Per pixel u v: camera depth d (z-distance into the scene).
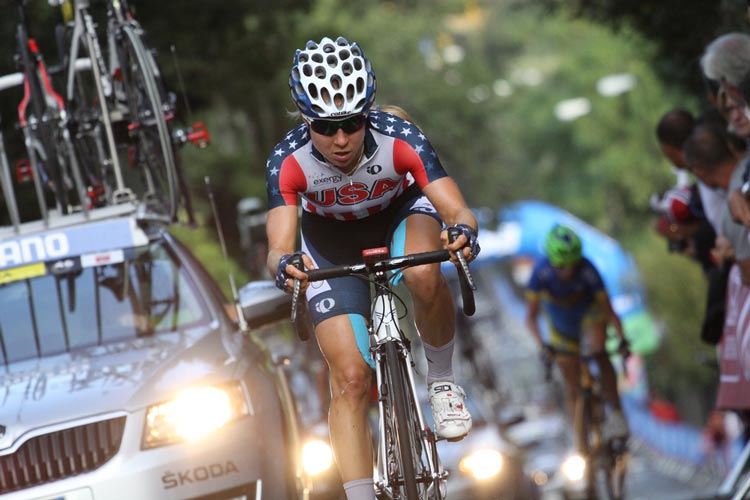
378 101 169.62
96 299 23.67
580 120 154.12
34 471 19.67
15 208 25.30
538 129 197.00
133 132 27.50
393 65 171.50
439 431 19.06
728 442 85.88
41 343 23.12
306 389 38.19
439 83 173.62
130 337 23.08
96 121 27.81
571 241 37.41
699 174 27.95
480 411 42.28
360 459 18.16
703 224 34.47
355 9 172.25
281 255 18.12
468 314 17.95
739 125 25.45
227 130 90.19
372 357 18.50
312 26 101.44
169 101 27.14
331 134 17.88
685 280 111.00
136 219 24.59
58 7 35.31
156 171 27.16
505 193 179.62
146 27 53.31
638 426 125.94
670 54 51.53
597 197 185.38
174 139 26.50
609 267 118.81
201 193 75.94
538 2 59.22
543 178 197.50
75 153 27.72
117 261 24.30
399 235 19.42
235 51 58.12
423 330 19.09
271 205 18.86
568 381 39.72
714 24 46.62
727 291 29.61
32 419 19.83
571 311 38.53
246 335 23.81
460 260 17.50
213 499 19.80
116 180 26.11
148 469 19.56
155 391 20.23
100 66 28.11
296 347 40.56
